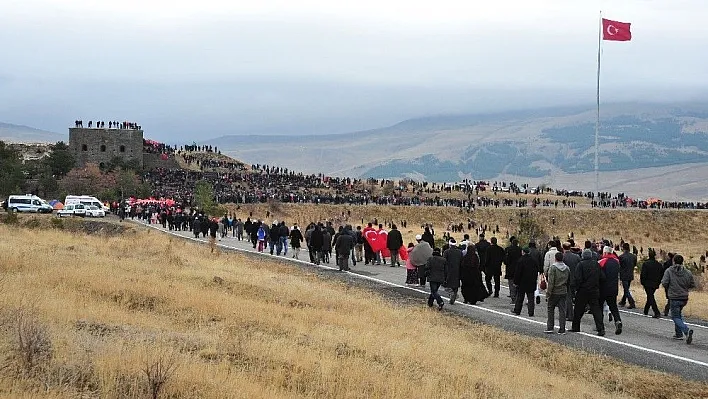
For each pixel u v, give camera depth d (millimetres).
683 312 27484
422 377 15008
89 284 21797
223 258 38906
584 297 22500
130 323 16812
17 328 13320
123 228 57406
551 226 121625
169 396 11398
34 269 24250
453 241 29016
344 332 18844
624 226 125562
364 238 43281
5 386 10625
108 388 11180
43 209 78500
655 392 16453
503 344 20688
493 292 31953
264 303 22688
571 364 18609
